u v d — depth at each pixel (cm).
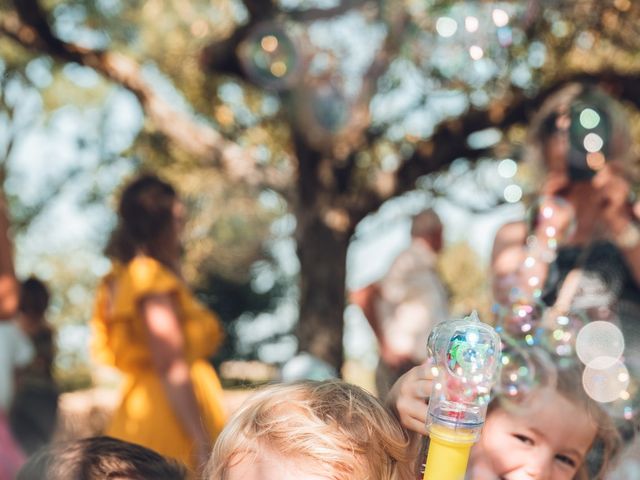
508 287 232
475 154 764
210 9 909
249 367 1859
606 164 238
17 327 305
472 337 119
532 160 252
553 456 158
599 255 227
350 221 802
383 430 129
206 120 940
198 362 291
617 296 220
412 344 414
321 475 122
